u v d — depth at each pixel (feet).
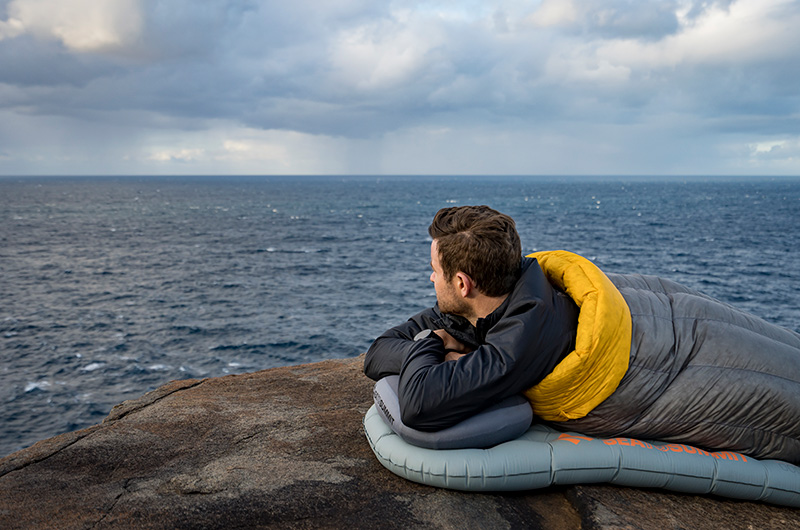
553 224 242.37
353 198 506.07
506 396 7.43
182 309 98.78
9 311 96.43
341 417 10.00
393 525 6.69
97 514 6.75
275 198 507.30
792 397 7.29
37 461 8.19
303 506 7.01
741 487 7.43
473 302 7.65
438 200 468.34
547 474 7.34
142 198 502.79
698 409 7.49
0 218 281.95
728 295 106.93
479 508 7.12
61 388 63.57
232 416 10.00
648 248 168.66
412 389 7.15
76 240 197.06
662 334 7.62
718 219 269.44
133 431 9.28
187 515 6.75
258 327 87.76
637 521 6.90
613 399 7.55
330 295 110.32
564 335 7.31
